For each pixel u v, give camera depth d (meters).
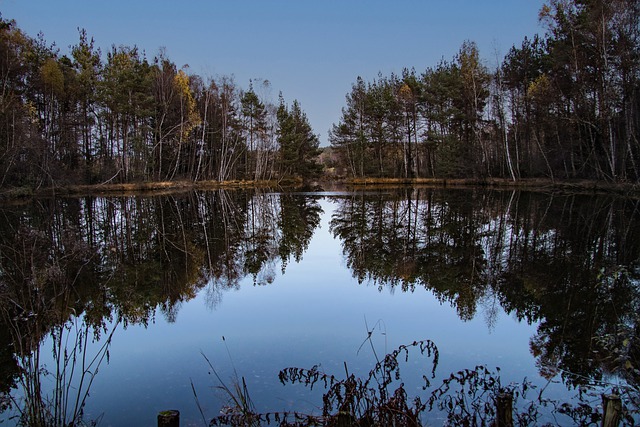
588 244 12.58
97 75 39.06
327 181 64.38
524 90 38.81
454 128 46.19
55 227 16.31
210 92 48.88
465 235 15.10
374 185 47.22
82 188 33.72
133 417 4.01
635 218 16.86
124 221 19.34
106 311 7.38
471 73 41.47
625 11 24.14
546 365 5.07
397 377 4.69
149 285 9.14
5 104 25.48
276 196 35.00
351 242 14.43
